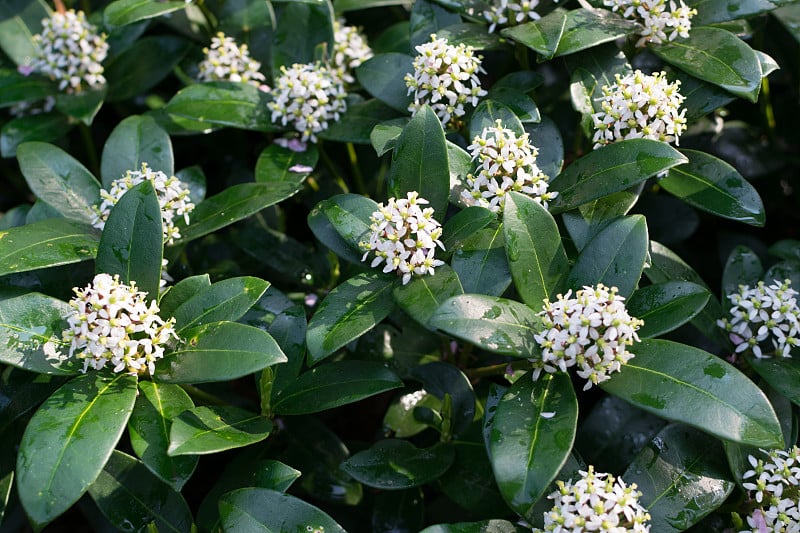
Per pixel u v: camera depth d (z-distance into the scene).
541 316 0.67
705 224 0.90
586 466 0.73
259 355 0.67
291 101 0.82
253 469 0.71
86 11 0.96
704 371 0.66
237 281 0.71
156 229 0.70
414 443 0.79
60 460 0.64
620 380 0.67
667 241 0.83
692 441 0.71
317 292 0.83
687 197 0.77
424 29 0.84
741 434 0.64
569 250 0.77
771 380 0.71
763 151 0.88
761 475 0.69
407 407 0.77
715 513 0.73
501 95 0.78
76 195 0.80
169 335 0.69
